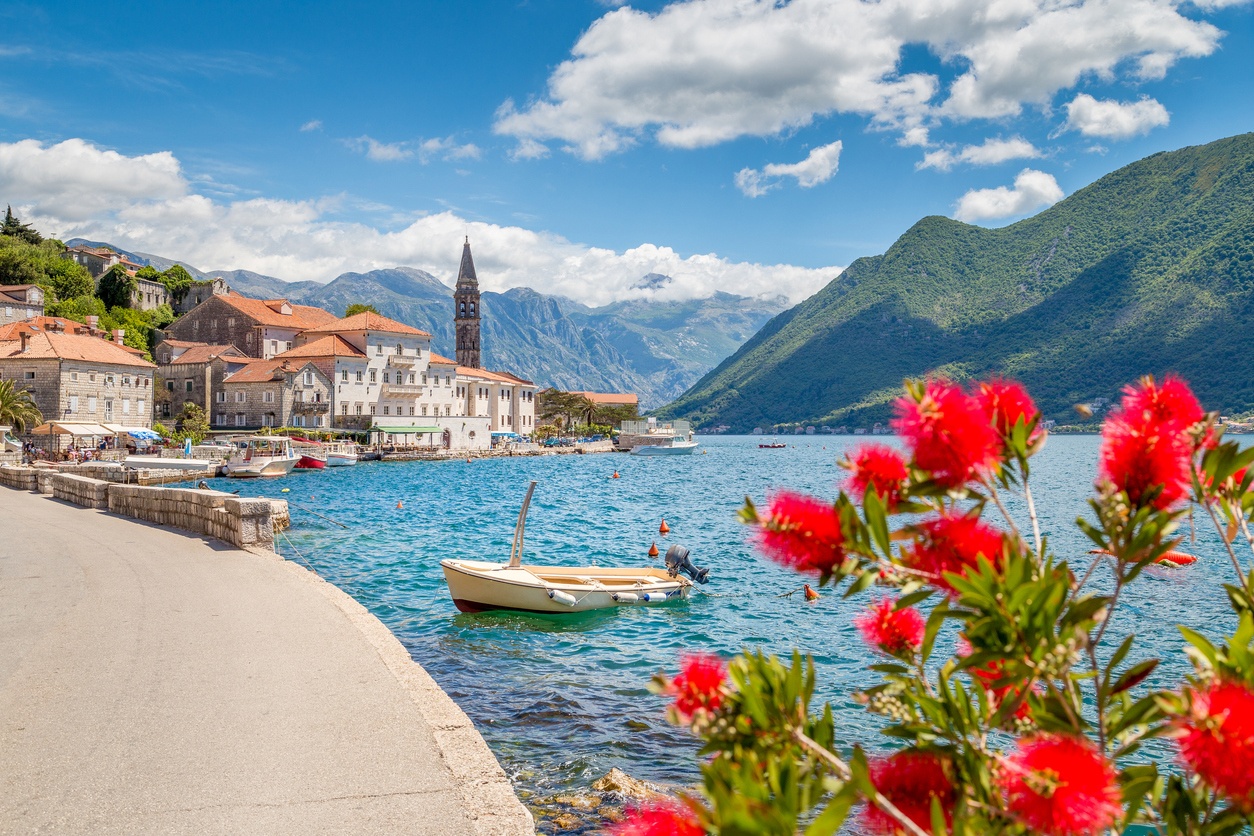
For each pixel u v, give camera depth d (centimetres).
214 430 10644
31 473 4097
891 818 288
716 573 2755
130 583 1538
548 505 5634
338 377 11044
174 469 7131
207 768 702
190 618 1260
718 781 240
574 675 1552
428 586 2411
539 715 1312
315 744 758
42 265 12750
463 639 1830
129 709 851
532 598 2048
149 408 9556
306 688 922
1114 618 2038
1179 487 284
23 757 726
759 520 300
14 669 995
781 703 269
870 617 357
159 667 1002
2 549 1964
